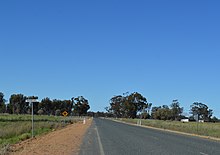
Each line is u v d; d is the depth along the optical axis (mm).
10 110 158625
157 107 163000
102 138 31047
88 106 181250
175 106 151750
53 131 43344
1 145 22312
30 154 17859
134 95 156000
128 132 42250
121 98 173625
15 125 49062
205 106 150625
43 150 20000
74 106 178500
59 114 161125
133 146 23406
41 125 51281
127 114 159125
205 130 49156
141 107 157250
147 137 33312
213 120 151125
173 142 27438
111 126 62156
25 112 162125
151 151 20250
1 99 118312
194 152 19953
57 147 21984
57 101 175500
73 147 22250
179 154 18797
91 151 19984
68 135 34500
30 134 35281
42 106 170625
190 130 49156
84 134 36812
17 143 25750
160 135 37219
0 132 34688
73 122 84188
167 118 149375
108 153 19016
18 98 160250
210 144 25953
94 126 60844
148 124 76688
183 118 151250
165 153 19234
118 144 24922
